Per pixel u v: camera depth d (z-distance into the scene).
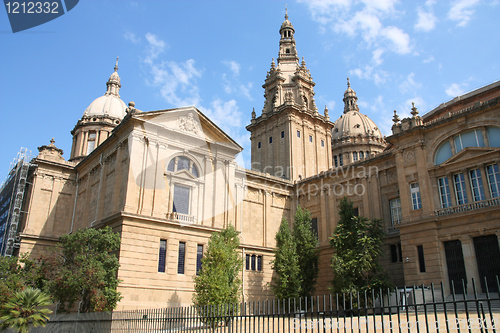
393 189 44.19
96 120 71.06
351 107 105.31
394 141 40.22
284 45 77.44
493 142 33.81
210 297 32.84
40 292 31.00
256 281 47.81
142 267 37.16
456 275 33.44
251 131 72.50
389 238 42.75
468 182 34.81
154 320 21.69
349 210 38.91
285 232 44.16
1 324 28.20
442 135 36.94
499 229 31.33
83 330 30.55
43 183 50.59
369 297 34.66
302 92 70.75
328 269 48.06
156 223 39.03
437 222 35.16
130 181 39.00
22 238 47.44
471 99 41.34
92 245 34.88
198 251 41.44
